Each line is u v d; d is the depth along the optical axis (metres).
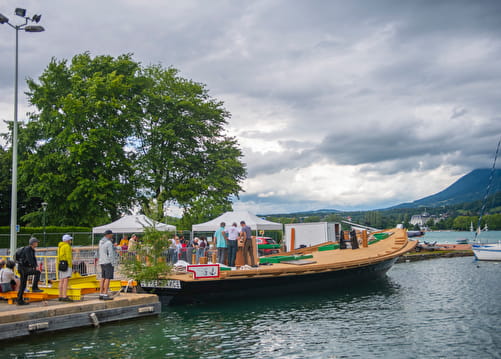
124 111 39.34
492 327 12.66
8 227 34.97
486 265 34.28
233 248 19.34
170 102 41.56
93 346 10.86
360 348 10.73
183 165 42.50
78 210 37.91
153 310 14.70
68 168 36.44
